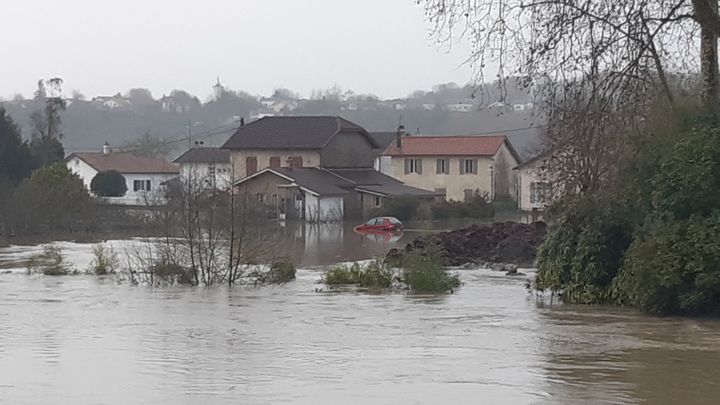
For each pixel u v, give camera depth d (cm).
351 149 9231
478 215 8294
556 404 1245
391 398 1275
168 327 2022
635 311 2267
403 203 8069
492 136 9956
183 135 15738
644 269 2159
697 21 2398
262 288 3016
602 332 1917
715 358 1600
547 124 2806
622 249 2422
